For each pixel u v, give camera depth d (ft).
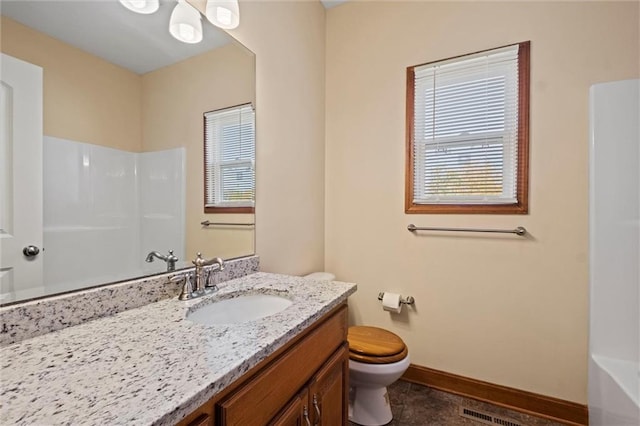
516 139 5.36
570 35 4.99
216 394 1.82
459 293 5.83
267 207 5.20
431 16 6.07
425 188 6.16
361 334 5.32
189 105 3.92
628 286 4.50
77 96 2.81
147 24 3.44
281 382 2.49
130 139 3.25
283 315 2.85
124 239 3.18
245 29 4.71
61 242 2.66
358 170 6.81
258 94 4.99
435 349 6.04
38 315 2.34
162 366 1.88
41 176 2.54
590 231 4.71
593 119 4.66
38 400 1.52
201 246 4.06
